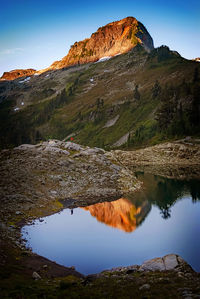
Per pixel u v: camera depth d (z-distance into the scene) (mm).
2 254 22406
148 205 45844
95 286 15914
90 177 58219
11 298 13258
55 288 16188
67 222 36031
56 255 25844
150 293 13117
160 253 26547
